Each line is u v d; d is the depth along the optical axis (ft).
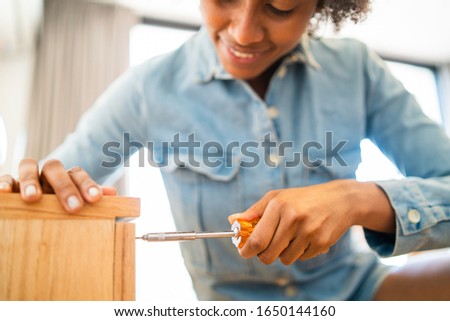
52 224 1.70
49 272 1.66
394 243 2.77
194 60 3.50
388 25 9.85
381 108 3.54
